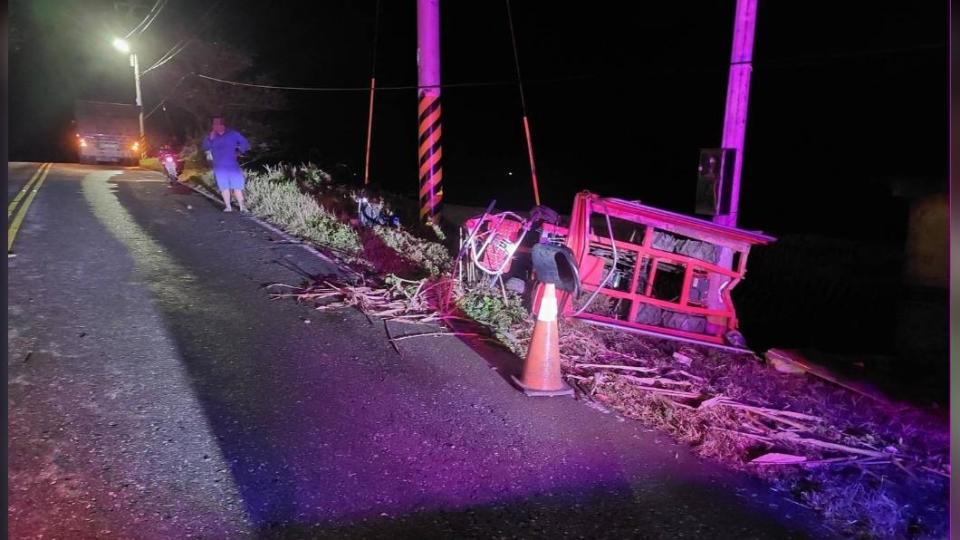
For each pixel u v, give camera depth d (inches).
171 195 543.2
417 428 185.9
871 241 526.6
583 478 168.9
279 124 1146.0
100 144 1094.4
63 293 257.4
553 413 203.0
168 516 139.5
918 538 152.9
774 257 454.0
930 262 260.2
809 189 690.8
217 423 176.9
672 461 181.2
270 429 177.0
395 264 348.5
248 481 154.0
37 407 173.2
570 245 285.0
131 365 203.3
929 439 201.5
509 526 147.0
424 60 461.4
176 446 164.2
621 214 276.7
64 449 157.2
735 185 283.0
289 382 204.8
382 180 1101.7
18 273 275.9
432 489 158.2
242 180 469.1
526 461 174.4
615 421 201.5
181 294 272.4
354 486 156.4
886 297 384.5
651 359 254.5
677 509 158.9
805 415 212.4
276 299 278.4
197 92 1099.3
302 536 137.7
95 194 519.8
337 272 326.6
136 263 310.5
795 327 375.2
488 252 317.4
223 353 219.8
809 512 162.2
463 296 294.5
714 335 285.3
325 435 177.2
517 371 232.8
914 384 241.4
